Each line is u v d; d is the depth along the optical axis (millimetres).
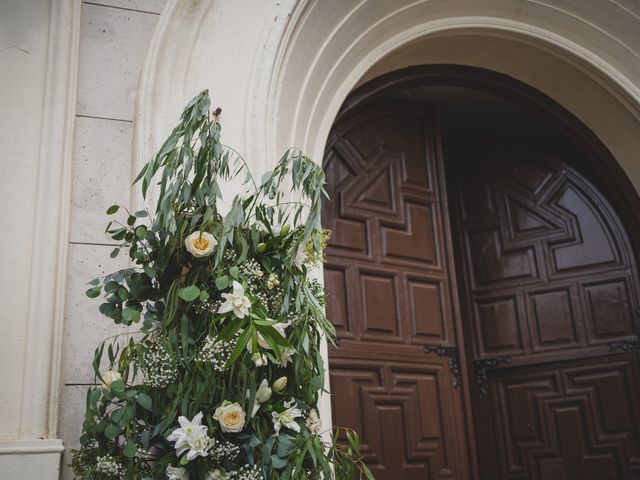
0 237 2471
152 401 2051
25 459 2240
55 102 2660
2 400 2322
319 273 3039
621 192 4090
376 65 3650
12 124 2604
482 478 4121
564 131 4191
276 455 2006
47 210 2533
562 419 4066
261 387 2027
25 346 2391
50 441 2283
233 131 2762
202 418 2041
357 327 3559
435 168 4113
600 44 3857
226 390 2039
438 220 4027
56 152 2605
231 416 1938
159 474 2000
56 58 2711
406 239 3881
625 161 4039
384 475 3396
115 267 2602
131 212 2668
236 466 2000
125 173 2727
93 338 2510
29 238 2500
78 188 2652
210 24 2881
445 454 3586
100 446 2064
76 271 2559
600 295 4164
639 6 3750
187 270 2139
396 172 3986
